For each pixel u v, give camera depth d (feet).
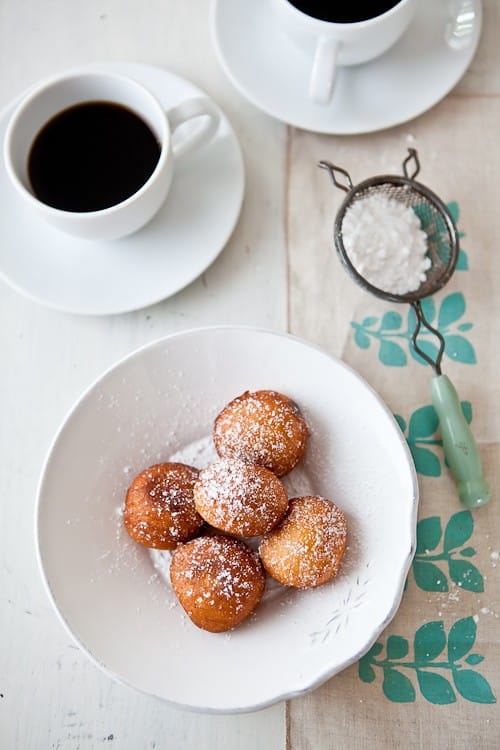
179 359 2.05
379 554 1.96
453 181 2.21
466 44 2.17
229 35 2.18
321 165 2.14
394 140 2.23
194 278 2.10
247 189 2.22
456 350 2.14
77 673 2.05
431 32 2.18
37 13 2.30
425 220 2.18
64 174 2.05
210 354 2.05
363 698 2.01
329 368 2.02
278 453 1.97
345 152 2.23
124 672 1.92
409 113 2.15
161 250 2.11
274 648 1.94
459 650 2.02
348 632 1.92
